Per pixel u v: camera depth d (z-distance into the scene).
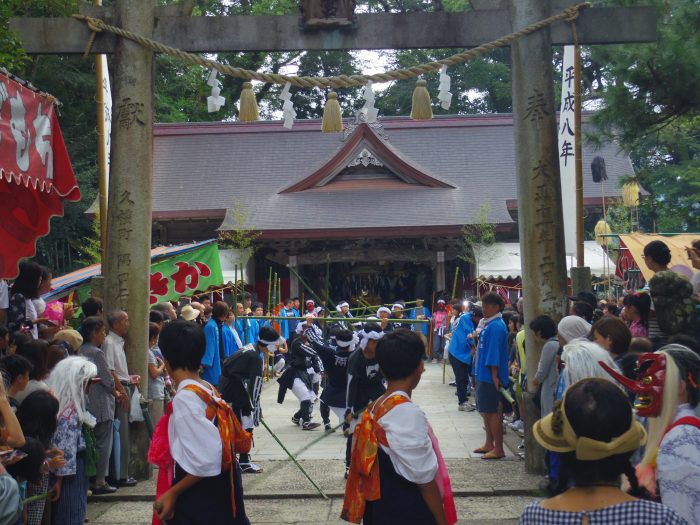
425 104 7.95
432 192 28.95
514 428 10.65
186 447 3.86
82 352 7.18
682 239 11.81
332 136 32.31
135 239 8.05
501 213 27.47
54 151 7.08
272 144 32.16
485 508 6.88
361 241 27.52
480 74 36.03
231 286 20.23
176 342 4.07
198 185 30.19
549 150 7.98
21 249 7.49
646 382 3.42
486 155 31.31
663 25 8.88
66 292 11.72
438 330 22.05
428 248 27.48
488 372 8.80
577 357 4.90
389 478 3.74
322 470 8.39
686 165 23.34
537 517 2.37
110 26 8.06
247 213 28.14
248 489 7.55
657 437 3.37
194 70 32.22
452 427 11.15
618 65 9.05
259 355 8.35
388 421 3.74
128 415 7.76
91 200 25.94
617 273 16.62
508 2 8.09
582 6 7.98
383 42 8.12
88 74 25.52
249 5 31.89
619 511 2.29
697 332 5.65
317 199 28.72
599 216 28.03
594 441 2.30
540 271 7.95
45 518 5.52
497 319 8.81
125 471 7.66
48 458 5.05
